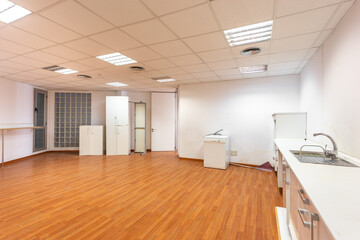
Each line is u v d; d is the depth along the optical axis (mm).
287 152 2164
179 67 4008
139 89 6957
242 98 5145
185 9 1920
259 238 1939
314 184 1064
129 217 2354
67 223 2201
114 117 6656
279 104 4742
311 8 1901
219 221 2268
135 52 3123
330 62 2447
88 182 3682
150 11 1954
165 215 2408
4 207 2600
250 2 1807
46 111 6914
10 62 3676
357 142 1755
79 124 7215
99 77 4996
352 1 1784
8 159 5320
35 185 3498
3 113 5156
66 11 1941
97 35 2502
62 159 5906
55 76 4879
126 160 5762
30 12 1964
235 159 5191
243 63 3727
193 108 5766
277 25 2240
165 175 4172
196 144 5715
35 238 1911
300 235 1264
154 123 7359
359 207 760
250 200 2863
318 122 2980
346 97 1982
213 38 2604
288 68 4082
